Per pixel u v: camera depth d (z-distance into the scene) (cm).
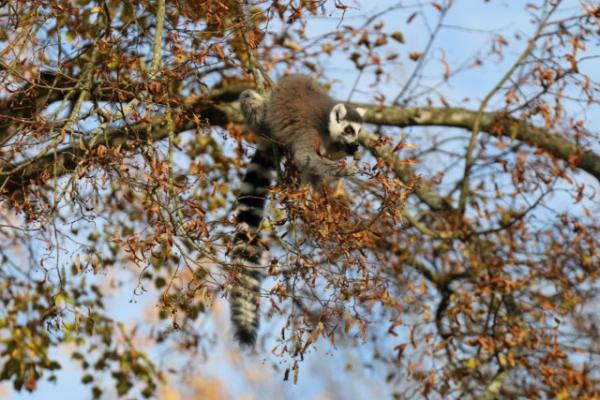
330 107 1227
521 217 1232
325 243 862
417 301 1196
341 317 855
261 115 1218
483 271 1216
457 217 1307
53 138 919
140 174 885
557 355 1088
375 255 938
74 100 1131
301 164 1110
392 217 859
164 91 916
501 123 1338
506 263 1202
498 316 1162
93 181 877
